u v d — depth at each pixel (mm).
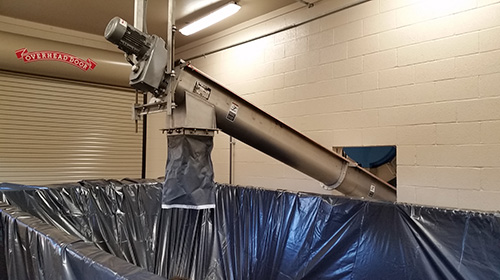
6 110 4590
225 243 3439
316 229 2828
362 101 3309
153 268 3531
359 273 2502
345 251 2617
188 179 2016
